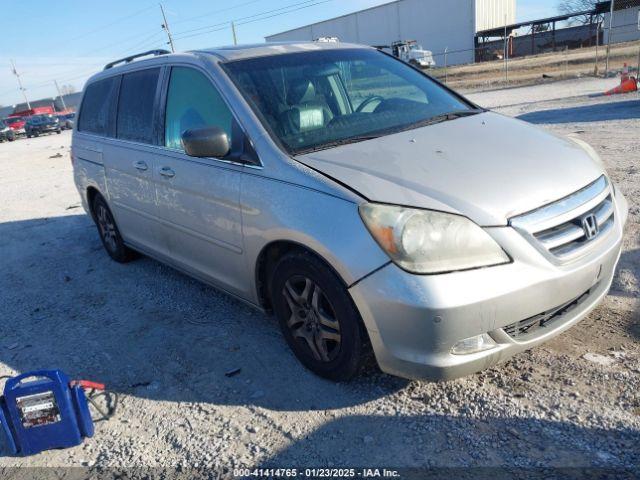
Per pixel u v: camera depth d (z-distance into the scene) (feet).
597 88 59.52
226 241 11.03
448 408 8.83
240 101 10.80
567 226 8.67
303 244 8.99
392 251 7.95
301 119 10.76
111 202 16.16
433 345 7.87
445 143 10.05
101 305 14.88
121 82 15.55
